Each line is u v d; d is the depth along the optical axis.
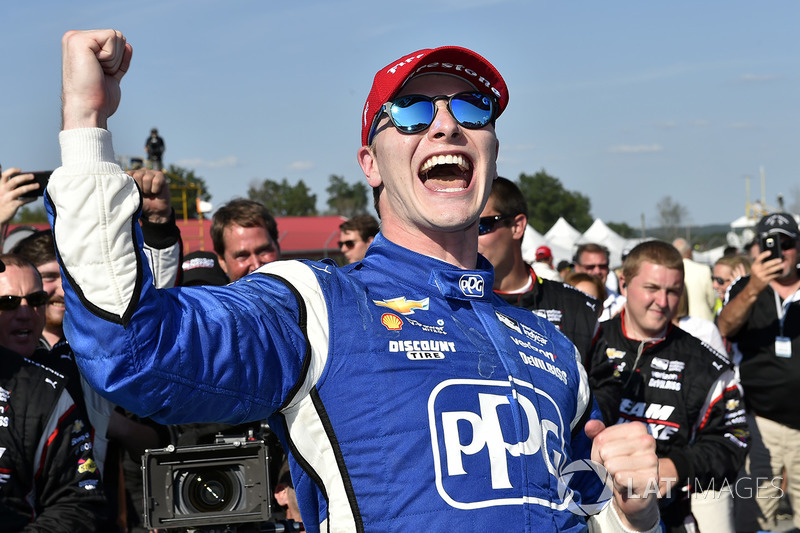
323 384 1.34
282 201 84.25
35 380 2.68
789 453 4.87
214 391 1.19
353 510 1.30
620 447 1.57
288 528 2.14
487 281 1.58
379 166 1.66
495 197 3.51
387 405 1.33
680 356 3.58
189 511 1.98
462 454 1.34
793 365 4.79
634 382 3.58
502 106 1.73
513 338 1.58
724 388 3.54
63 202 1.11
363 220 6.34
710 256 22.92
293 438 1.34
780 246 4.71
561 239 25.17
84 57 1.16
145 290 1.12
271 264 1.48
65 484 2.64
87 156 1.13
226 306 1.24
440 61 1.62
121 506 3.15
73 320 1.11
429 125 1.59
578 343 3.26
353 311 1.40
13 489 2.55
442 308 1.51
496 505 1.33
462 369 1.42
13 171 2.21
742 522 4.73
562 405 1.58
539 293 3.44
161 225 2.69
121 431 3.08
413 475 1.30
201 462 1.99
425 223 1.58
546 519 1.39
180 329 1.16
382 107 1.63
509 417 1.41
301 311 1.35
